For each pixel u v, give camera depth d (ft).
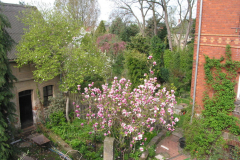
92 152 27.17
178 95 55.31
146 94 26.07
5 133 23.58
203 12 24.08
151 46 51.47
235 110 23.35
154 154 27.35
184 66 62.54
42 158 27.50
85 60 34.83
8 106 25.07
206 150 24.57
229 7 22.58
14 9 39.47
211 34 23.98
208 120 25.08
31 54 30.78
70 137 31.50
